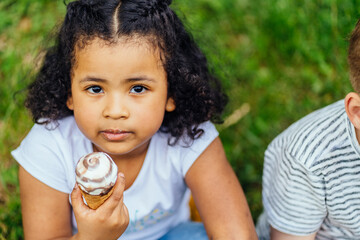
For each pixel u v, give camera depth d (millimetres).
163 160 1774
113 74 1445
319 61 2879
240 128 2721
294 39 2961
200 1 3090
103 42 1438
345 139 1529
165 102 1595
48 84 1736
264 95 2830
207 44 2586
